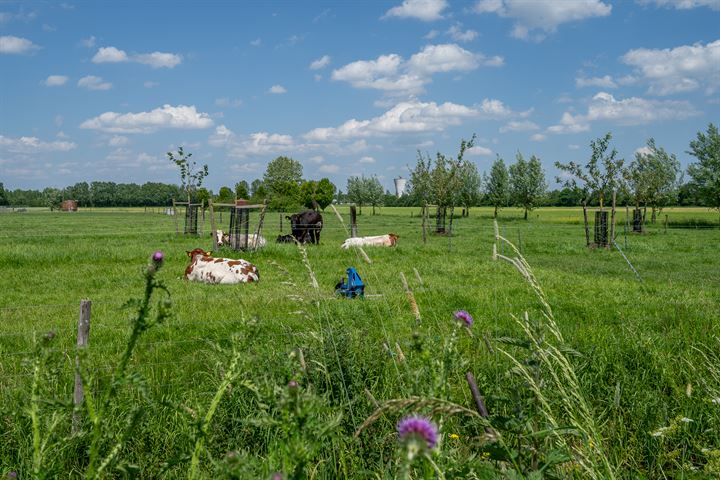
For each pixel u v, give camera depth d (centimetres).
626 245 2838
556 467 320
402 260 2055
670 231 4428
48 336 259
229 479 213
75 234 3588
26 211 13250
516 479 263
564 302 1167
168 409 463
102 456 397
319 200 11438
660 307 1100
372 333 780
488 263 1933
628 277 1778
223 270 1566
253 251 2217
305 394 208
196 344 812
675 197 5756
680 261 2250
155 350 775
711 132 5531
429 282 1454
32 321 1008
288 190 11425
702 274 1867
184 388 593
